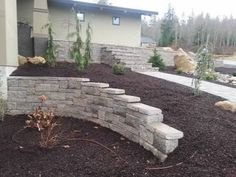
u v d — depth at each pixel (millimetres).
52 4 13188
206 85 8555
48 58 8414
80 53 7945
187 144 3836
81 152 4129
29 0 11914
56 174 3443
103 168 3600
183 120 4527
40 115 4633
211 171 3324
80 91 5906
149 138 4039
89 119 5758
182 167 3459
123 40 15281
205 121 4590
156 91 6109
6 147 4293
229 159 3580
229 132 4273
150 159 3824
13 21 7129
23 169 3574
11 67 6773
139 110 4297
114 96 5035
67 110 6098
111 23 14844
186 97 5949
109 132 5035
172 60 13914
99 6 13977
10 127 5359
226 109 5465
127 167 3611
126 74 8164
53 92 6125
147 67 10961
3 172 3490
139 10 15133
